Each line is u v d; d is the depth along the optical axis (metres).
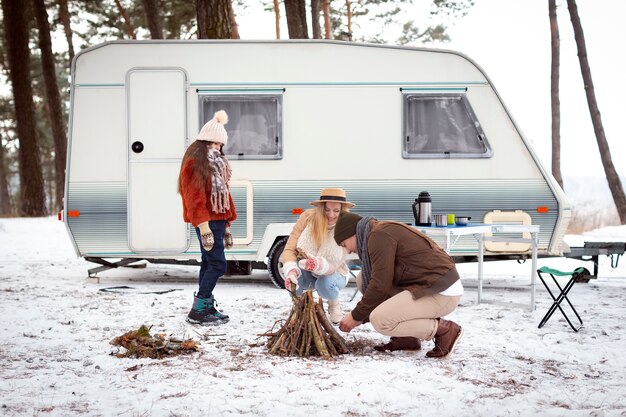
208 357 4.73
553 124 19.59
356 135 8.06
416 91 8.03
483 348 5.03
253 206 8.05
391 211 8.05
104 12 27.16
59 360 4.66
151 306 6.66
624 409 3.67
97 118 8.06
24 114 22.30
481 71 8.05
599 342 5.24
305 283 5.76
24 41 22.36
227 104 8.10
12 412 3.58
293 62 8.08
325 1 23.30
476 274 9.84
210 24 11.66
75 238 8.08
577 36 18.89
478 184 8.02
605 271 10.16
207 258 5.83
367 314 4.62
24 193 22.36
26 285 8.12
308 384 4.09
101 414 3.56
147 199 8.06
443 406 3.71
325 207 5.48
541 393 3.95
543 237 7.99
